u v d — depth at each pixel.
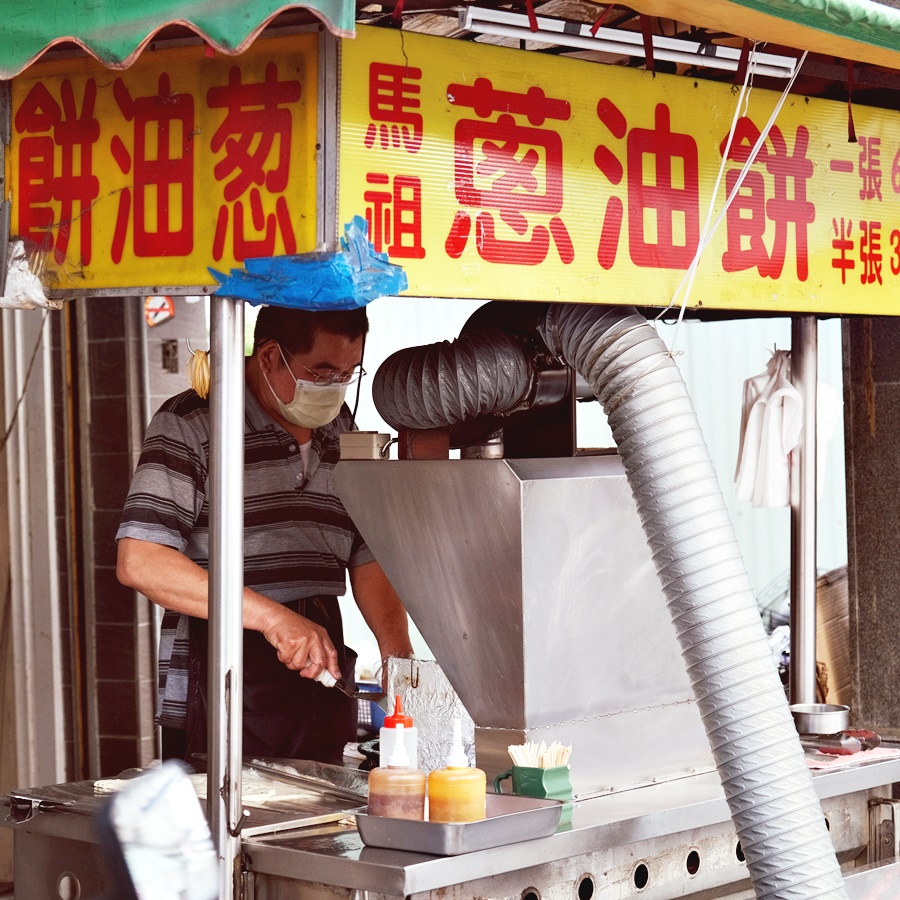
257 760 2.69
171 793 1.47
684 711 2.68
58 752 4.92
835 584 4.66
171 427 2.98
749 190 2.58
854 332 3.67
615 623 2.54
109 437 4.84
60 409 4.89
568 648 2.46
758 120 2.59
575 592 2.45
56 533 4.91
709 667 2.31
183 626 3.10
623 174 2.35
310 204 1.94
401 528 2.50
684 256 2.46
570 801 2.32
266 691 3.09
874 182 2.84
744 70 2.41
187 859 1.43
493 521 2.38
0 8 1.89
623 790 2.53
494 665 2.42
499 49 2.15
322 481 3.23
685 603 2.33
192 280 2.05
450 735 2.47
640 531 2.55
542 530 2.38
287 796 2.38
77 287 2.15
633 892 2.38
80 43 1.83
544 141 2.22
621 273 2.35
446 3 2.28
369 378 6.07
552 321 2.54
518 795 2.28
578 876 2.26
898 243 2.90
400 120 2.02
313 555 3.19
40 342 4.86
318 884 2.03
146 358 4.83
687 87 2.45
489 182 2.14
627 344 2.42
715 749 2.33
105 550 4.87
